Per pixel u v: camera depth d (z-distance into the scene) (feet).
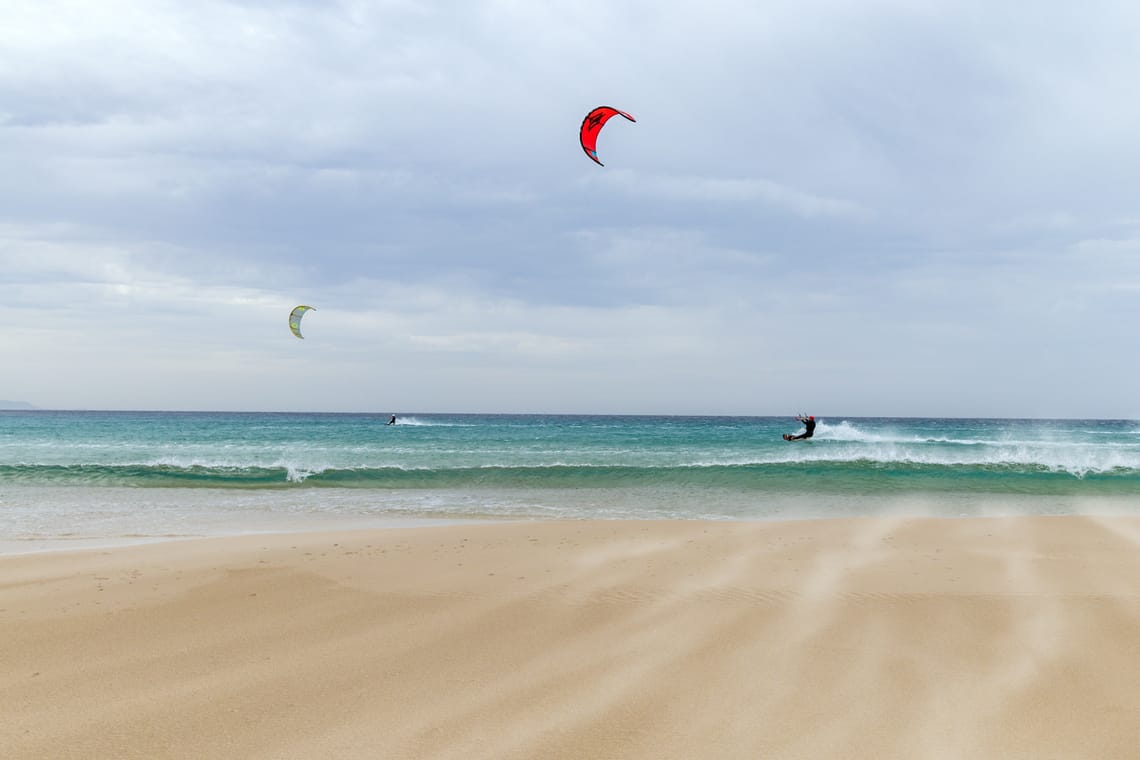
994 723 13.24
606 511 50.01
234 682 15.57
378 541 34.01
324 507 51.44
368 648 17.88
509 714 13.84
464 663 16.75
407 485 64.75
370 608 21.56
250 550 31.50
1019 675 15.56
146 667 16.49
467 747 12.44
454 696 14.75
